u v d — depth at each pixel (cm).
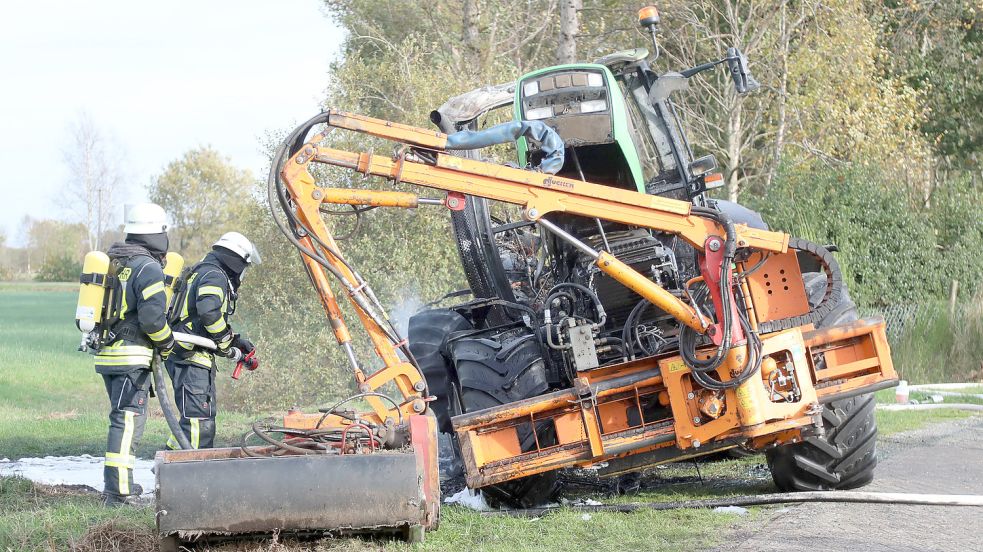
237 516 782
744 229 982
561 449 977
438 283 2184
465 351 1055
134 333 1083
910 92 3753
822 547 812
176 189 13825
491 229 1181
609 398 992
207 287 1127
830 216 2930
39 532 883
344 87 2525
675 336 1057
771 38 3553
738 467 1277
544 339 1042
